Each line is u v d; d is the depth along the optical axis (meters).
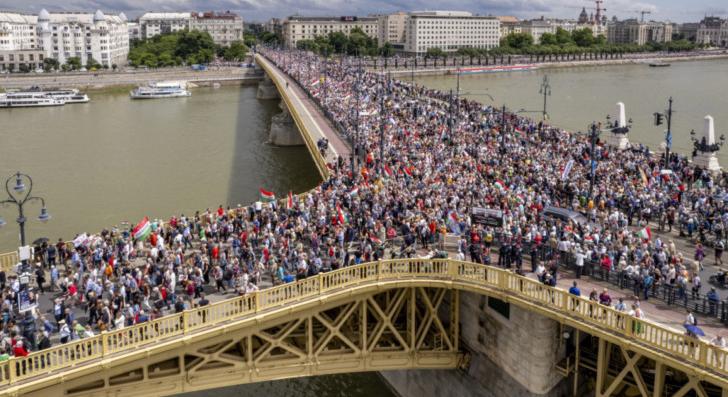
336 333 40.50
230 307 36.50
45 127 157.25
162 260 44.09
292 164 112.56
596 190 60.03
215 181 101.06
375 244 45.09
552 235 44.62
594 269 41.19
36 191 96.25
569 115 161.12
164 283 39.00
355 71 188.75
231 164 112.81
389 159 74.38
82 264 41.78
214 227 50.41
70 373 31.77
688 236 52.75
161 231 49.88
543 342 37.84
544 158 74.56
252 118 169.88
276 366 39.06
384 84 154.38
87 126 158.38
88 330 35.41
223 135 143.00
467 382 43.09
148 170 108.50
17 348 30.89
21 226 42.94
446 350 43.38
